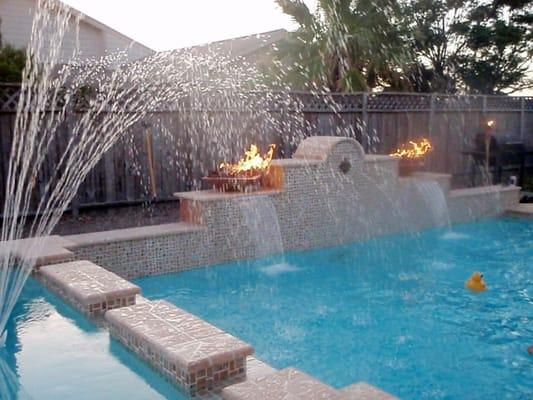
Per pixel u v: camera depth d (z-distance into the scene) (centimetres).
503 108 1123
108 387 294
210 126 802
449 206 824
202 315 468
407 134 980
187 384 277
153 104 758
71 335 360
